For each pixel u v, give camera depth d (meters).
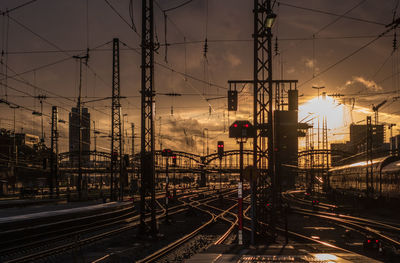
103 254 16.92
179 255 17.23
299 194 87.88
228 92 24.73
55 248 17.73
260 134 20.61
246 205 56.41
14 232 19.23
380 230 27.06
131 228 27.72
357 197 46.03
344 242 21.78
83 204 41.53
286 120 37.09
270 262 12.33
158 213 41.09
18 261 15.26
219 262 12.39
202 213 42.38
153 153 22.81
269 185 20.95
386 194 38.00
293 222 32.41
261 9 20.28
